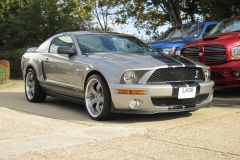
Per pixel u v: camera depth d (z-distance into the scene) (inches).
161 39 446.6
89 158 166.4
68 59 281.7
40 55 325.7
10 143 188.1
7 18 797.9
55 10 764.6
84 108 301.4
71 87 276.1
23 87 496.1
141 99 227.6
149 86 227.3
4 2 768.3
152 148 180.9
